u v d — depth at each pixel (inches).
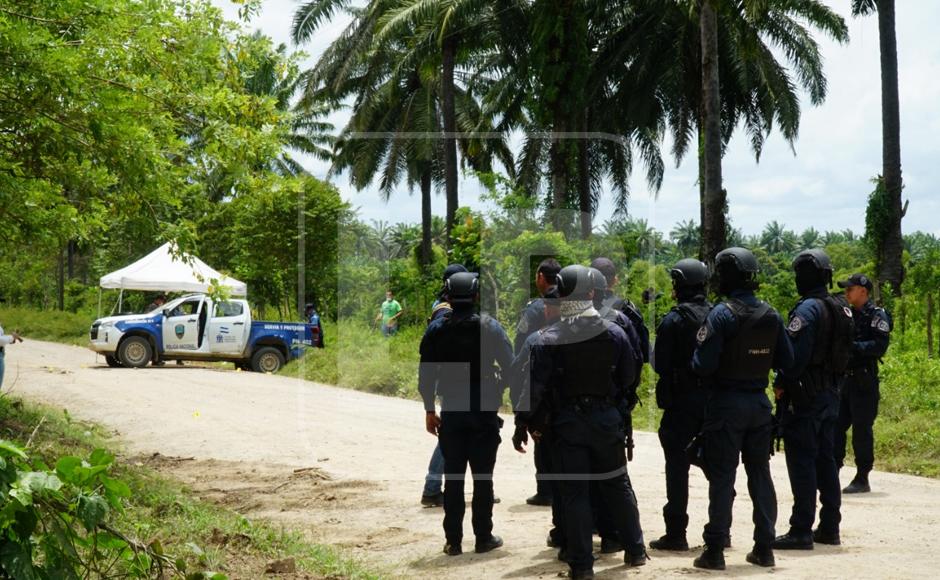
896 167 947.3
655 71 1177.4
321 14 1234.6
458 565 250.8
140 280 936.3
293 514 319.6
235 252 1408.7
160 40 342.3
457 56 1095.6
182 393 667.4
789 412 262.1
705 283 259.6
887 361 633.6
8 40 304.3
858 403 357.1
